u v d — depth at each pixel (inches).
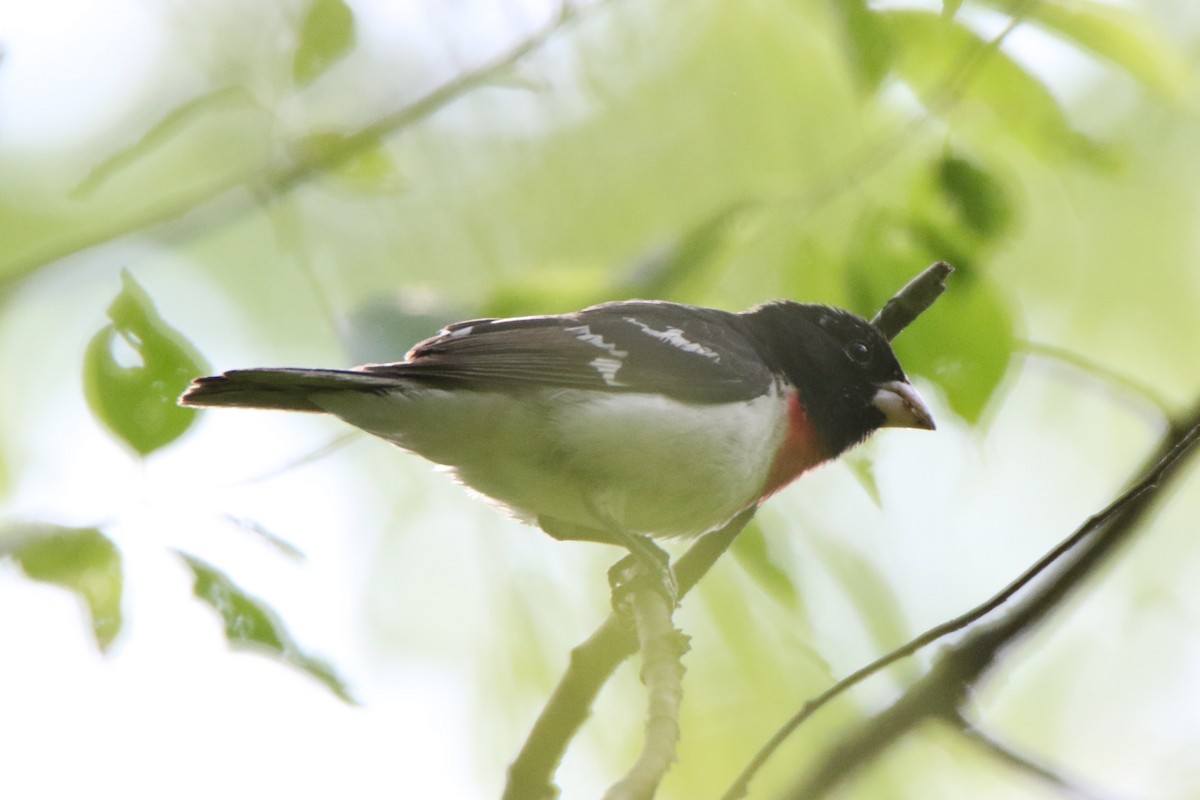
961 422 343.9
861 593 407.5
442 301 362.6
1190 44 412.5
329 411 339.3
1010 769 311.9
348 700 284.2
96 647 282.8
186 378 310.0
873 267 360.5
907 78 367.2
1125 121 475.2
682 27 456.4
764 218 379.9
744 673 401.1
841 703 398.0
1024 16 351.3
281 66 390.3
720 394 364.5
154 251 389.1
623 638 326.0
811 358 392.8
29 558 281.0
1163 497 343.9
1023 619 330.6
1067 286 484.7
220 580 283.1
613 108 458.0
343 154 383.9
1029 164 430.9
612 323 366.0
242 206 394.0
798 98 446.3
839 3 339.6
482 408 346.3
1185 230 478.6
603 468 354.3
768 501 403.5
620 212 454.9
